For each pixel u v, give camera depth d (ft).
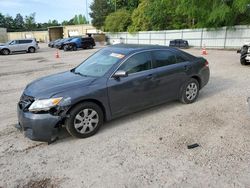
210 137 13.21
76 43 89.71
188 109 17.62
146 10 114.73
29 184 9.73
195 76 18.83
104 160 11.23
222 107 17.84
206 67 19.75
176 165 10.69
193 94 18.88
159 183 9.52
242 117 15.85
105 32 148.25
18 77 33.88
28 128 12.42
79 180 9.86
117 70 14.48
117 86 14.21
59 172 10.44
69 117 12.78
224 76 29.17
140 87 15.29
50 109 12.17
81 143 12.94
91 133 13.69
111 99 14.12
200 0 79.77
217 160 10.98
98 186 9.45
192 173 10.09
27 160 11.46
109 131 14.29
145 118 16.12
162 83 16.51
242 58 37.06
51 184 9.68
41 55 73.15
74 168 10.69
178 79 17.49
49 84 13.74
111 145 12.62
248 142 12.57
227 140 12.83
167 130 14.23
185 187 9.26
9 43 85.40
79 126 13.19
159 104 17.29
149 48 16.42
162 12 110.93
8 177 10.20
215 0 76.33
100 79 13.99
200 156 11.35
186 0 81.10
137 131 14.20
